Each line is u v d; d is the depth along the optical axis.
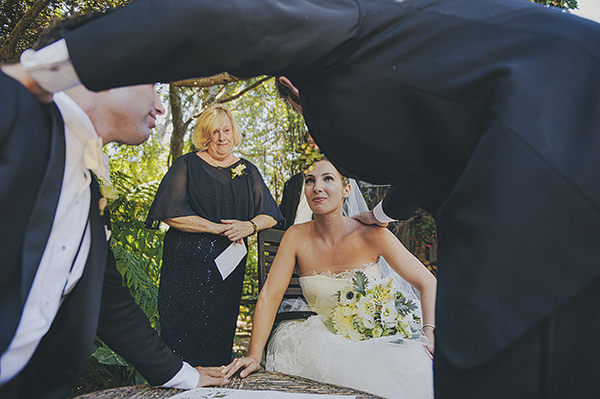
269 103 6.11
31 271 0.90
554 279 0.74
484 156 0.82
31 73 0.87
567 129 0.79
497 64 0.88
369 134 1.00
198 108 5.94
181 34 0.82
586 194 0.76
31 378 1.17
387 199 1.98
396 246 2.22
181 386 1.38
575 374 0.76
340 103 0.99
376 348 1.85
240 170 3.18
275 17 0.86
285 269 2.23
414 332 2.10
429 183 1.03
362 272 2.08
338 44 0.93
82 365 1.14
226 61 0.86
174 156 5.85
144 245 3.76
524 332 0.73
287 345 2.06
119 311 1.30
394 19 0.96
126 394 1.32
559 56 0.85
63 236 1.02
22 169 0.88
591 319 0.76
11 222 0.88
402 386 1.77
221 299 2.90
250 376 1.49
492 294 0.76
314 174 2.22
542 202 0.76
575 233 0.75
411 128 0.97
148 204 3.81
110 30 0.82
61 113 0.99
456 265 0.83
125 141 1.19
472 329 0.77
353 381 1.78
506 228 0.77
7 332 0.88
